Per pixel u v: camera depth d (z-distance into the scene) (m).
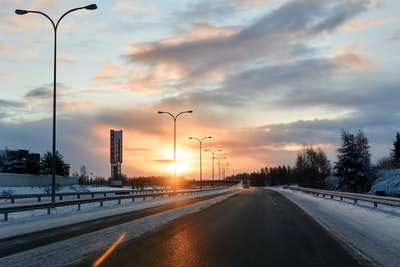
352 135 89.00
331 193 42.16
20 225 18.62
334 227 17.59
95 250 11.57
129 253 11.12
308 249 11.87
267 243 13.09
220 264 9.69
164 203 39.47
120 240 13.60
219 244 12.85
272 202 40.34
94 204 36.62
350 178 87.81
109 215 24.50
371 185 89.31
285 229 17.03
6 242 13.21
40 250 11.57
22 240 13.66
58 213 25.72
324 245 12.59
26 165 90.44
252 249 11.88
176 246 12.39
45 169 99.38
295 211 27.72
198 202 41.19
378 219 20.11
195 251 11.50
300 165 138.75
